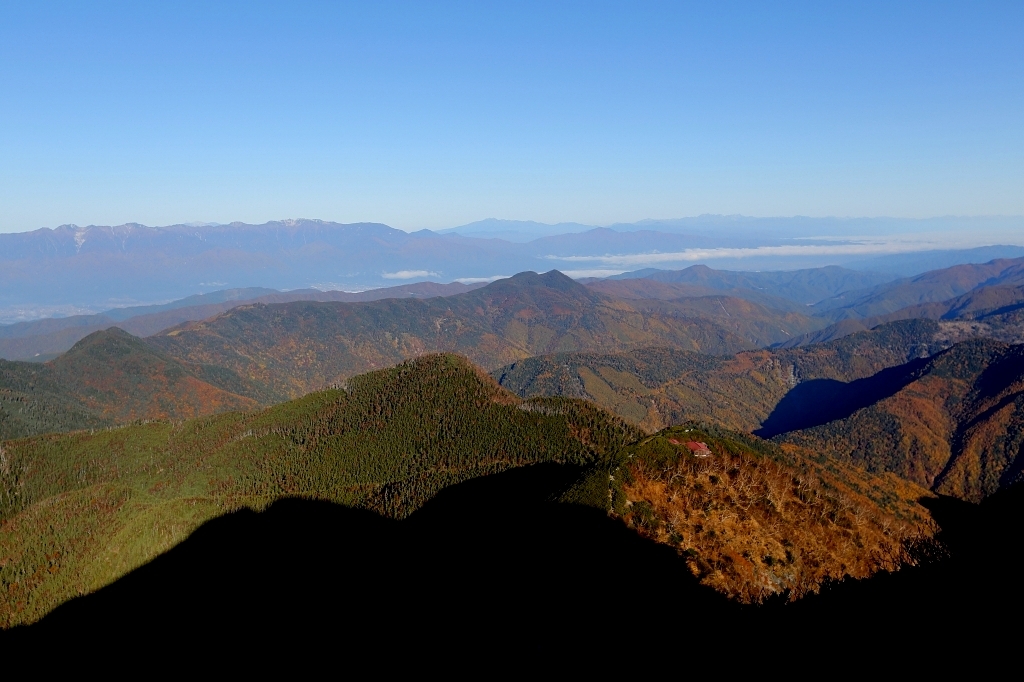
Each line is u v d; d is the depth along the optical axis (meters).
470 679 83.81
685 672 76.44
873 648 79.19
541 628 86.50
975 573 97.69
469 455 188.25
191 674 119.81
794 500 118.75
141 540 158.25
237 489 194.50
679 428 139.88
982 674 71.62
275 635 122.94
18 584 153.25
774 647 80.94
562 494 115.00
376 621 115.19
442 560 123.81
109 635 133.75
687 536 103.75
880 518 123.69
